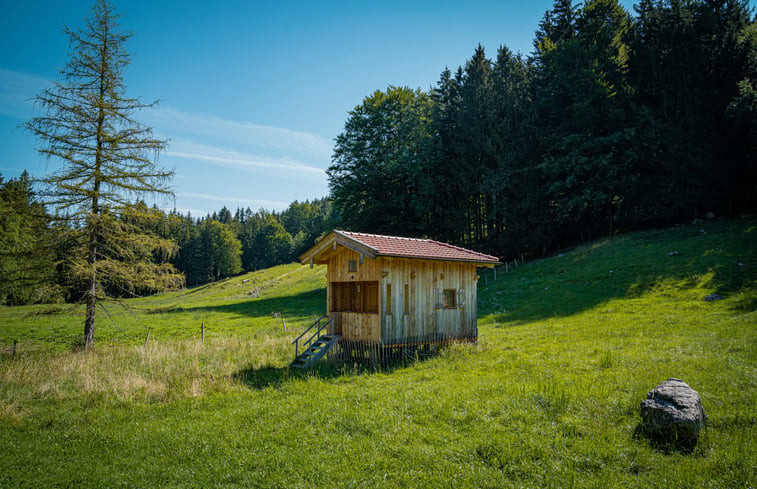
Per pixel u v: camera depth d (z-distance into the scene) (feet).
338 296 63.31
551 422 28.17
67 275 70.28
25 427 34.78
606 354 42.70
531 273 114.21
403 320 55.83
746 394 28.50
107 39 73.92
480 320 85.71
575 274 101.35
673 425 23.90
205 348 70.64
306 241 419.33
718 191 112.06
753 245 85.92
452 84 162.71
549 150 133.80
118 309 91.40
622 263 97.91
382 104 154.20
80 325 114.62
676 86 120.67
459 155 150.71
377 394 38.14
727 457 21.72
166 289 79.77
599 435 25.80
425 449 26.00
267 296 176.04
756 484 19.45
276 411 35.50
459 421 29.99
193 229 387.55
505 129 142.10
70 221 70.13
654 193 120.26
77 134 70.54
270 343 71.51
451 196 148.25
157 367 56.80
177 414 36.70
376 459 25.25
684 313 64.69
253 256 446.19
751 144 110.83
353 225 158.10
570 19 159.22
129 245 76.69
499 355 51.85
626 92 123.44
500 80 151.33
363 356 55.36
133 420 35.70
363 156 158.10
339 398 38.04
